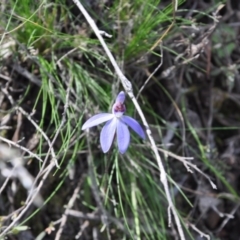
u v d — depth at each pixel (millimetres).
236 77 739
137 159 688
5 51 677
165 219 701
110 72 667
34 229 686
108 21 691
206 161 698
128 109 695
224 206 724
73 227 691
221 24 731
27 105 690
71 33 691
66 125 661
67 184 692
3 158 676
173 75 707
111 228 692
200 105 735
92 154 687
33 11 665
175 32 698
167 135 716
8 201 680
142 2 681
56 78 672
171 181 665
